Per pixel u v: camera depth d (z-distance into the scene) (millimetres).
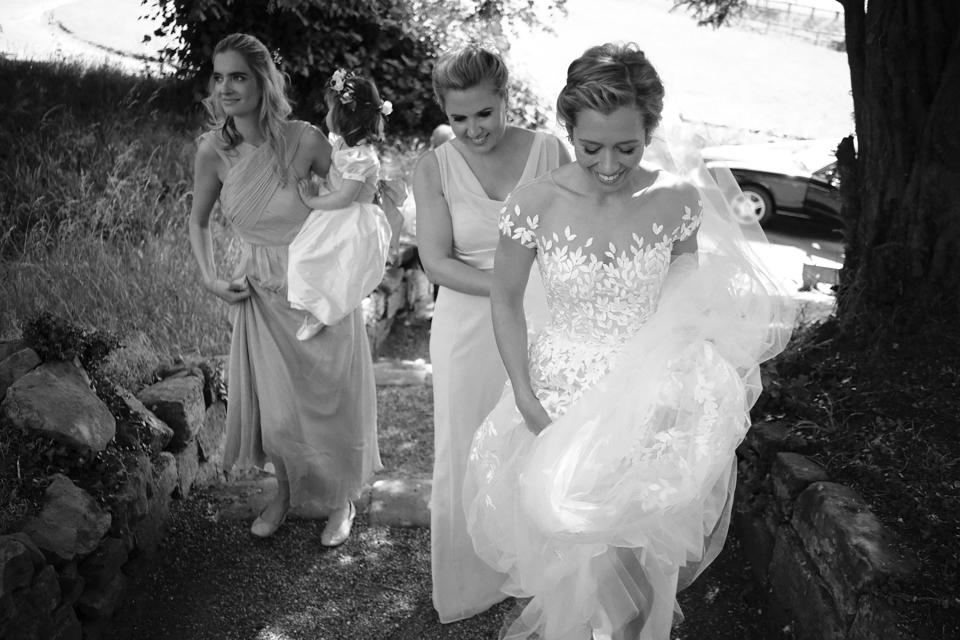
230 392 3611
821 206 9930
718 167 2662
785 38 24609
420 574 3480
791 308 2615
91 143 6504
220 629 3152
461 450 3076
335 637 3133
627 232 2428
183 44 10094
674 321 2451
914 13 3732
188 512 3756
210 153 3387
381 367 5711
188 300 4730
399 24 10094
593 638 2645
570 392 2506
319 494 3639
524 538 2572
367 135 3395
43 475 2969
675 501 2312
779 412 3545
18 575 2480
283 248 3424
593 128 2172
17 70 8125
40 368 3244
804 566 2871
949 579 2457
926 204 3732
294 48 9594
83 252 4945
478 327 3012
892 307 3811
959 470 2957
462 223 2977
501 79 2779
